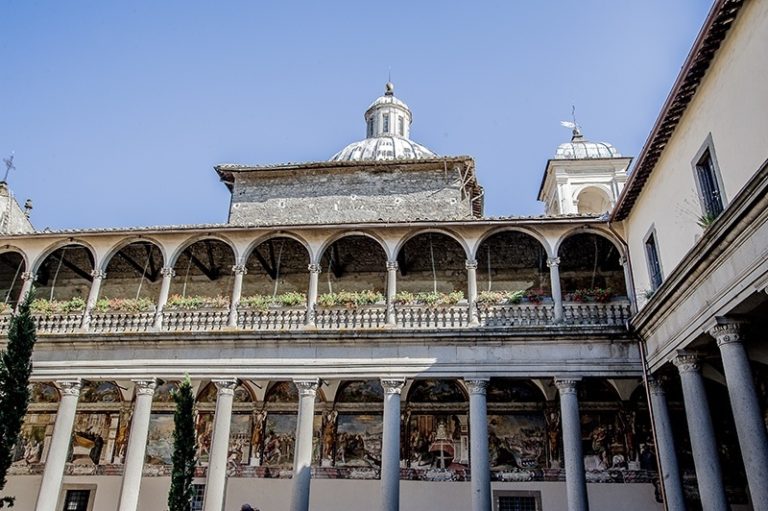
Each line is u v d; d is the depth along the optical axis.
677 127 18.45
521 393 26.06
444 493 24.92
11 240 26.06
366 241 26.91
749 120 14.20
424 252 27.72
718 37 15.16
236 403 27.28
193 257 28.42
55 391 28.50
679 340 18.14
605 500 24.22
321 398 26.86
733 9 14.30
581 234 24.48
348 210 30.84
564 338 22.08
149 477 26.48
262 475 26.00
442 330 22.47
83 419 27.80
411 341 22.62
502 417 25.84
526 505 24.58
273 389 27.36
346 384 27.00
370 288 28.44
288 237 24.95
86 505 26.31
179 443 18.11
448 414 26.11
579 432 21.03
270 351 23.09
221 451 21.92
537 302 23.33
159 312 24.19
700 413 17.48
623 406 25.34
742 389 14.76
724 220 14.04
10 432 16.56
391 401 21.88
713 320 15.68
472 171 31.62
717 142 15.87
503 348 22.25
